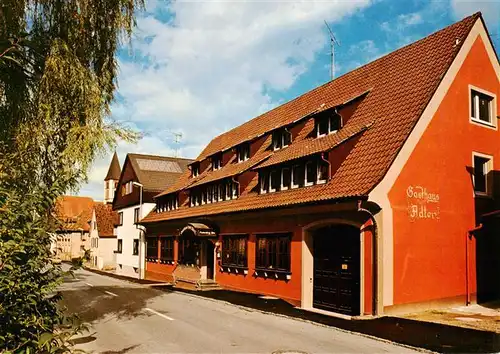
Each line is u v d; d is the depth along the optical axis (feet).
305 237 57.31
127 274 139.74
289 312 50.83
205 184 89.56
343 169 53.47
